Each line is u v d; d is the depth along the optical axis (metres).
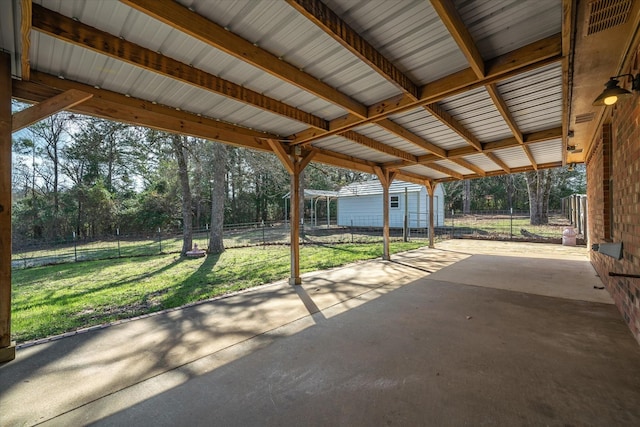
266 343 3.03
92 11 2.01
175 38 2.30
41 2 1.93
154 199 17.86
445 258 8.20
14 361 2.71
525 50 2.52
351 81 3.09
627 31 2.08
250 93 3.25
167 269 7.48
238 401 2.10
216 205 10.45
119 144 15.01
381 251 9.80
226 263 8.15
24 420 1.93
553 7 2.04
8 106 2.62
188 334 3.29
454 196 28.52
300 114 3.89
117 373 2.49
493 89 3.18
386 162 7.77
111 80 2.94
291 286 5.33
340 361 2.62
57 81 2.85
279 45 2.44
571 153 6.57
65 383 2.35
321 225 22.38
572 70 2.67
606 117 4.09
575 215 12.65
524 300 4.28
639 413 1.87
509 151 6.55
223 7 1.99
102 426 1.87
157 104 3.51
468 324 3.41
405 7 2.02
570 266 6.77
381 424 1.83
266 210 26.39
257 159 11.62
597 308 3.87
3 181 2.65
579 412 1.89
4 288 2.70
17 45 2.38
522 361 2.55
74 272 7.36
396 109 3.47
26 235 14.78
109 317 3.94
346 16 2.09
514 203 27.94
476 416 1.87
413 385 2.23
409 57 2.64
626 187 3.21
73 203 16.16
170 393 2.21
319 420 1.88
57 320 3.87
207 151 10.47
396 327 3.37
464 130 4.79
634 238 2.94
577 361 2.53
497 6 2.02
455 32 2.08
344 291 4.95
